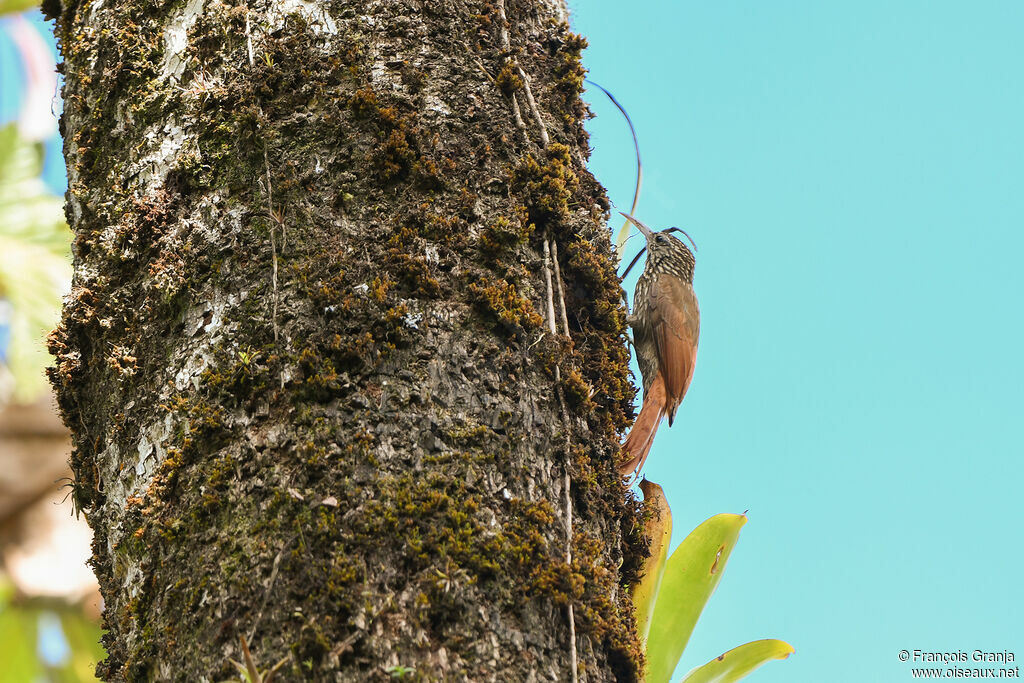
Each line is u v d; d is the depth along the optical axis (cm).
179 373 479
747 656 639
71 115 584
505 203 536
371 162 509
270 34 534
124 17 561
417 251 496
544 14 632
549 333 526
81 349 529
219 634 420
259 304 477
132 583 464
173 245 501
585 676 462
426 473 450
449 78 545
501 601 443
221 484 448
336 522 429
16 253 632
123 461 488
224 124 519
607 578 502
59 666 631
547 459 498
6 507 611
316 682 402
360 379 462
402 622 419
